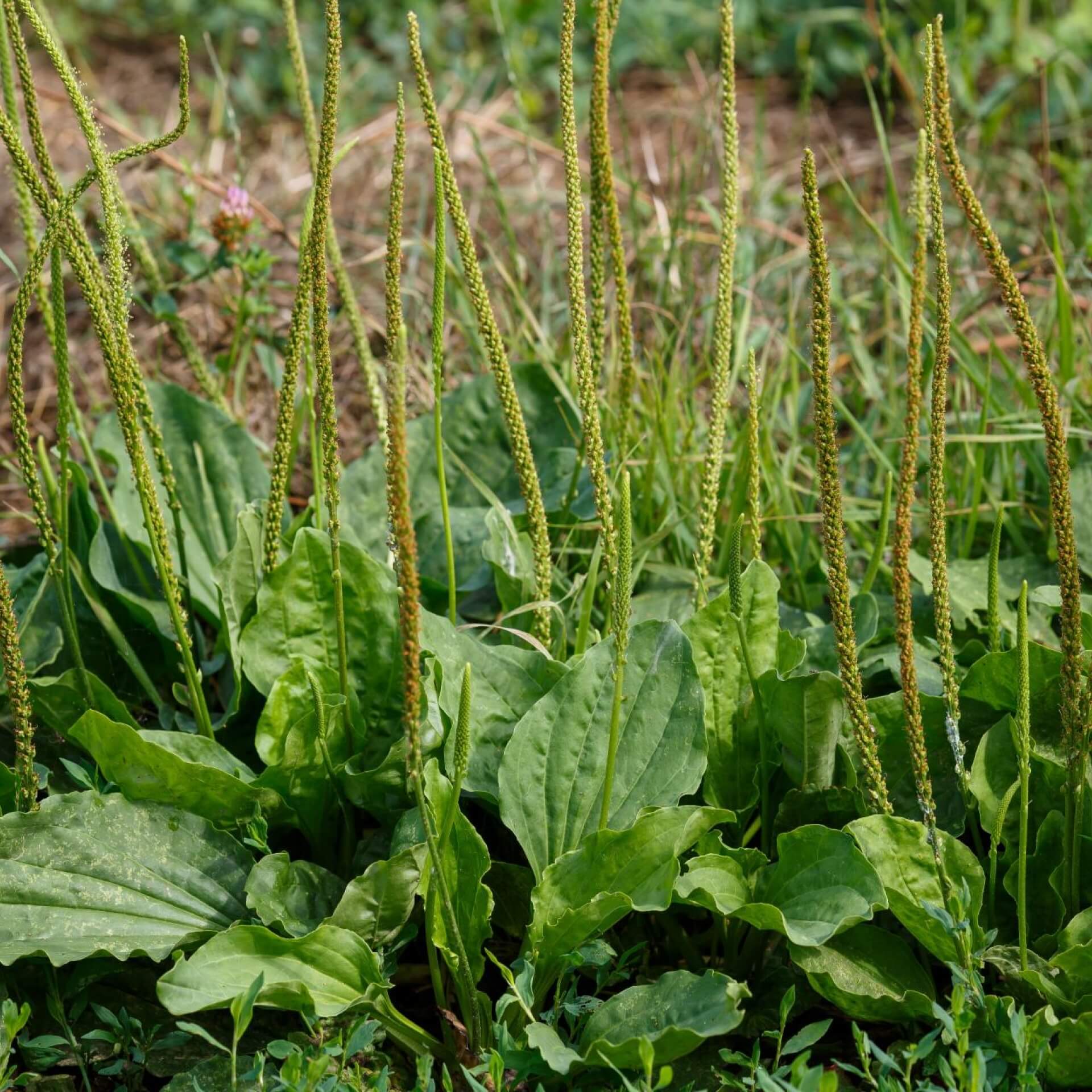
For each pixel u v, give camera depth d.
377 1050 2.07
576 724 2.16
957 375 3.41
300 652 2.33
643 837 1.96
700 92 5.70
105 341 2.01
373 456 2.98
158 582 2.74
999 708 2.26
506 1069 1.94
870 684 2.54
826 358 1.85
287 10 2.73
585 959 1.96
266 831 2.12
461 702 1.81
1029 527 3.07
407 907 2.00
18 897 1.98
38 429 3.77
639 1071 1.91
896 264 3.43
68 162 5.08
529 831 2.12
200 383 3.19
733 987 1.82
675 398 3.16
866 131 5.62
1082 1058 1.85
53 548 2.20
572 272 2.18
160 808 2.11
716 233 4.19
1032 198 4.59
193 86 6.04
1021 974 1.92
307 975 1.91
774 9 6.35
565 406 3.01
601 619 2.70
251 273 3.37
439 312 2.12
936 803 2.25
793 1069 1.76
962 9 4.86
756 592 2.21
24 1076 1.97
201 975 1.82
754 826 2.25
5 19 2.28
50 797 2.06
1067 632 1.92
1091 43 5.75
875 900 1.88
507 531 2.57
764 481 3.04
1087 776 2.08
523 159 5.14
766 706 2.18
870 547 3.02
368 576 2.30
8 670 1.98
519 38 6.22
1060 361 3.23
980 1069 1.71
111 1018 2.00
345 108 5.81
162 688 2.68
